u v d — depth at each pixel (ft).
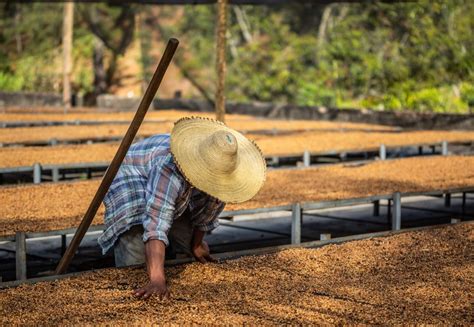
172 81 114.62
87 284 18.79
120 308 16.96
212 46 113.29
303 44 102.53
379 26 93.09
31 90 123.03
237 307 17.07
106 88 119.85
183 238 20.86
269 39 111.55
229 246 30.17
